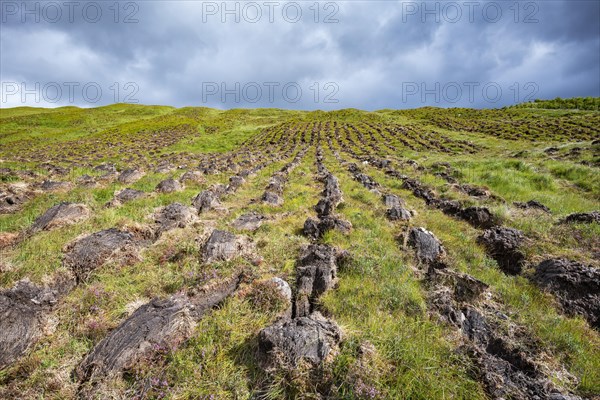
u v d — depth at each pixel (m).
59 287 4.60
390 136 42.78
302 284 4.71
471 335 3.90
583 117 41.69
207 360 3.29
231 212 9.13
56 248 5.44
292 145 39.47
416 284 4.98
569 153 19.70
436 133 41.97
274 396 2.90
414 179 14.11
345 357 3.15
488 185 12.88
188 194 10.25
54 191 9.92
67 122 67.44
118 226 6.31
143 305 3.97
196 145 40.00
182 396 2.92
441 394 2.90
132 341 3.40
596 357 3.56
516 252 5.95
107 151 32.09
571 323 4.13
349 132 49.34
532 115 51.78
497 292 4.86
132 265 5.44
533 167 15.86
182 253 5.80
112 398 2.90
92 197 9.06
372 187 13.20
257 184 14.16
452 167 17.81
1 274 4.63
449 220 8.36
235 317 3.99
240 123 73.94
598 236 6.27
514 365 3.46
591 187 12.37
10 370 3.19
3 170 13.94
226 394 2.96
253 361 3.32
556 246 6.11
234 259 5.53
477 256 6.07
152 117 81.88
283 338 3.28
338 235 6.86
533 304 4.54
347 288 4.73
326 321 3.63
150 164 22.81
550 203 9.98
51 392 2.99
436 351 3.43
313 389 2.93
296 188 13.25
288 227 7.71
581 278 4.73
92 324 3.84
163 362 3.28
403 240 6.68
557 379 3.24
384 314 4.13
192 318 3.91
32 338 3.59
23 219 7.09
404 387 2.96
